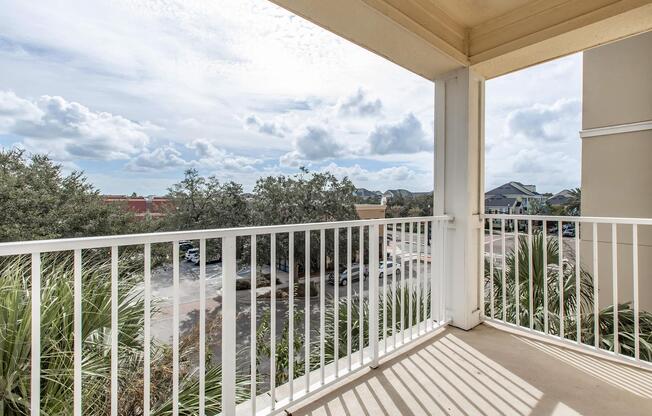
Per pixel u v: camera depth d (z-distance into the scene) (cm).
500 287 342
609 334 296
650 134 394
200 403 142
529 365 221
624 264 410
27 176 737
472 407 176
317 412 173
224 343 149
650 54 395
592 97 439
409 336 254
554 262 335
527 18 250
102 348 180
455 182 291
